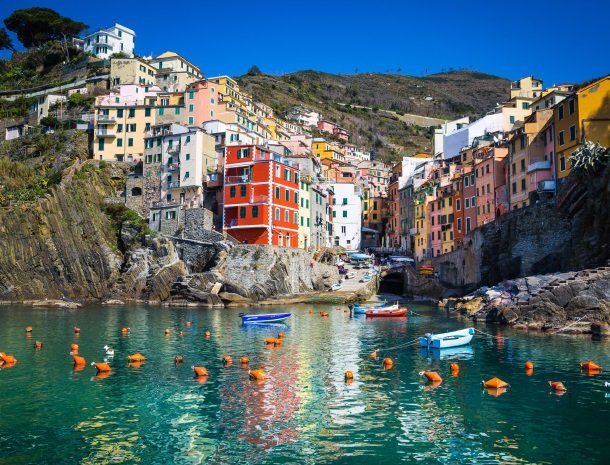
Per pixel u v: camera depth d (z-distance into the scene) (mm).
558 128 74688
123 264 99000
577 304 54469
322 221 120500
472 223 102562
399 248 136625
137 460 21516
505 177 91750
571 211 66688
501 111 126125
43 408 28125
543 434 24359
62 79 165000
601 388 31969
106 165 118375
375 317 69938
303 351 44500
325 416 26891
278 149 127812
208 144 112188
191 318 68312
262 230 97188
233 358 41469
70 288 98375
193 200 107375
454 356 42156
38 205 99938
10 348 45531
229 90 155000
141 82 150625
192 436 24109
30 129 140875
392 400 29641
